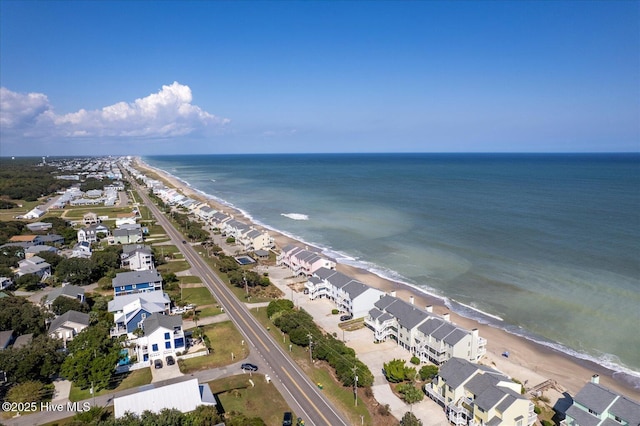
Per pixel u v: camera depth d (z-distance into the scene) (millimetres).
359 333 75688
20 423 49438
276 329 75938
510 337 73938
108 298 88875
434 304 87562
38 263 102438
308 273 103750
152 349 64625
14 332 68438
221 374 60688
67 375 55875
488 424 46062
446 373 53719
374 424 50219
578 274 99312
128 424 42625
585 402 46625
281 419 50938
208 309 85000
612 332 73875
